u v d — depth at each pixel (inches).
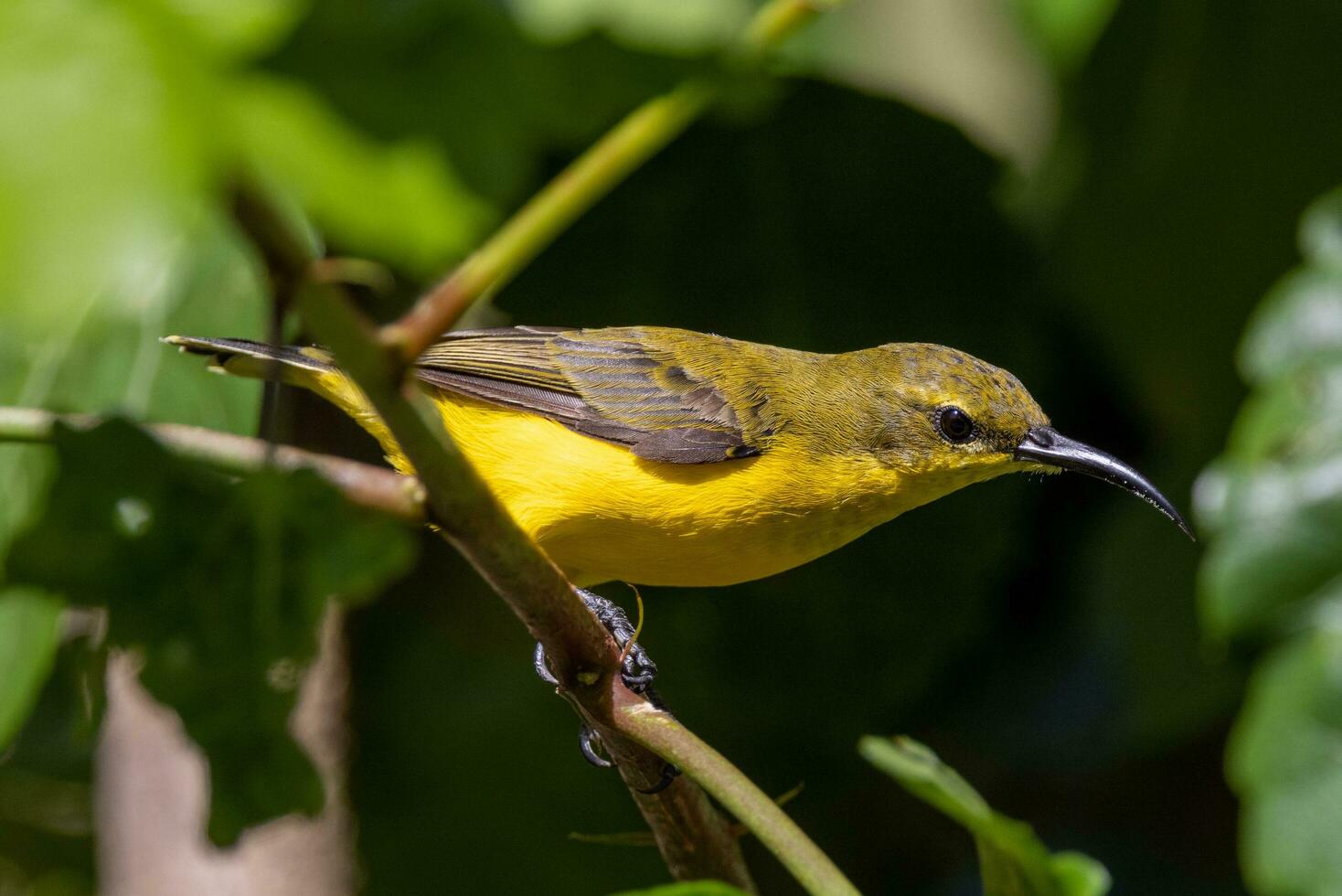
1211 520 360.5
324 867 425.1
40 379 260.1
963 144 469.4
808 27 457.7
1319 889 327.9
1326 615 347.6
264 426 275.7
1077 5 431.5
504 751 474.6
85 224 89.7
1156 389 460.8
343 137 107.0
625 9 141.6
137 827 427.8
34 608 265.6
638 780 259.8
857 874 485.4
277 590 188.7
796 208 475.5
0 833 492.4
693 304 478.6
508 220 395.2
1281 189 448.8
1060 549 493.4
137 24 94.7
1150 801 488.4
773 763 480.1
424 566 487.5
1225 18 438.6
